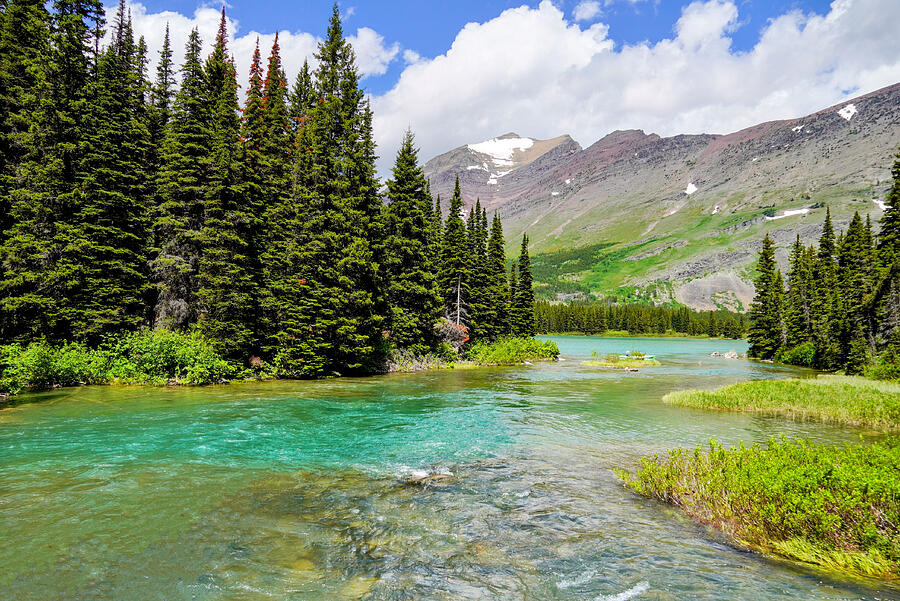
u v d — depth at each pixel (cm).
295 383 3017
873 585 632
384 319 3894
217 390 2569
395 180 4466
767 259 7950
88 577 644
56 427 1563
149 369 2648
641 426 1909
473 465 1301
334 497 1009
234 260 2973
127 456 1255
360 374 3741
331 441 1527
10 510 875
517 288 7644
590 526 866
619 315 19550
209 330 2889
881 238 4394
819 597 597
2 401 2030
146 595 600
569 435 1723
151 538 776
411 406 2294
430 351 4894
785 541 746
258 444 1445
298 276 3212
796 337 6819
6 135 2500
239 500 971
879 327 4266
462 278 5650
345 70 3825
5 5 2627
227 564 693
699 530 850
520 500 1012
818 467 812
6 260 2319
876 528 695
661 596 605
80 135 2650
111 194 2692
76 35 2719
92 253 2631
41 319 2481
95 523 829
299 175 3562
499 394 2850
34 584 621
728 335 18250
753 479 823
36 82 2608
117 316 2666
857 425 1969
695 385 3556
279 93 4053
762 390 2578
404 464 1291
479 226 6209
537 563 711
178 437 1482
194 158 2944
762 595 605
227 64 3769
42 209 2469
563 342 13775
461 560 720
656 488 1034
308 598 601
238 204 3062
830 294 5991
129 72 3203
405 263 4419
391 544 778
